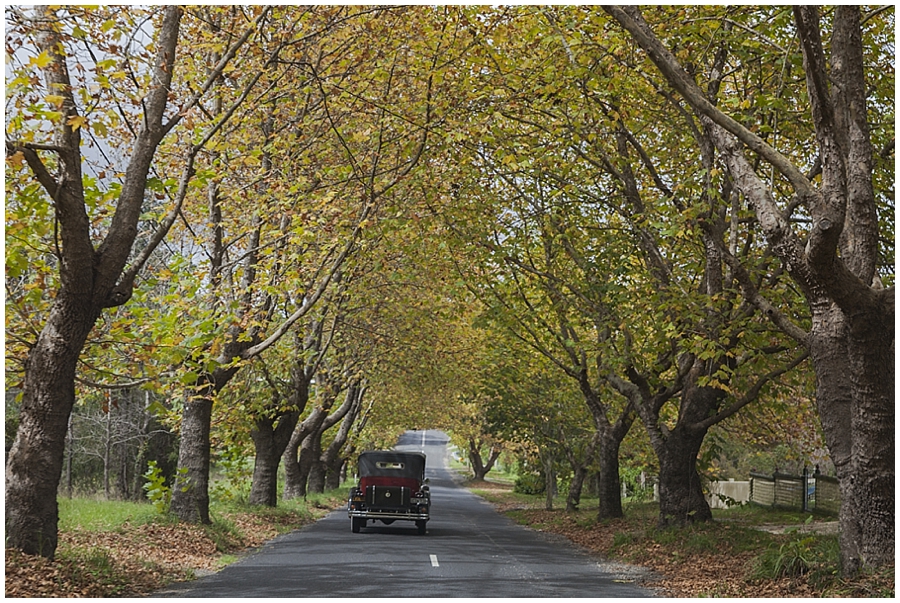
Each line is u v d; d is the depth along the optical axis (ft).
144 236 72.69
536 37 55.06
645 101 60.08
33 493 40.93
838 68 44.11
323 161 65.77
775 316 48.85
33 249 42.88
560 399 114.93
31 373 41.70
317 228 62.95
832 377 45.19
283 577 49.32
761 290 59.98
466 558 62.39
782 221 42.06
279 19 49.06
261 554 63.67
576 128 60.75
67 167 40.24
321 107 63.67
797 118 59.41
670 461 75.31
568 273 78.13
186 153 56.29
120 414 120.26
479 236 73.61
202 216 68.90
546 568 57.52
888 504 41.93
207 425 72.84
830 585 42.75
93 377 50.57
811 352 46.57
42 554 40.83
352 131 64.75
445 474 339.57
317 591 43.24
